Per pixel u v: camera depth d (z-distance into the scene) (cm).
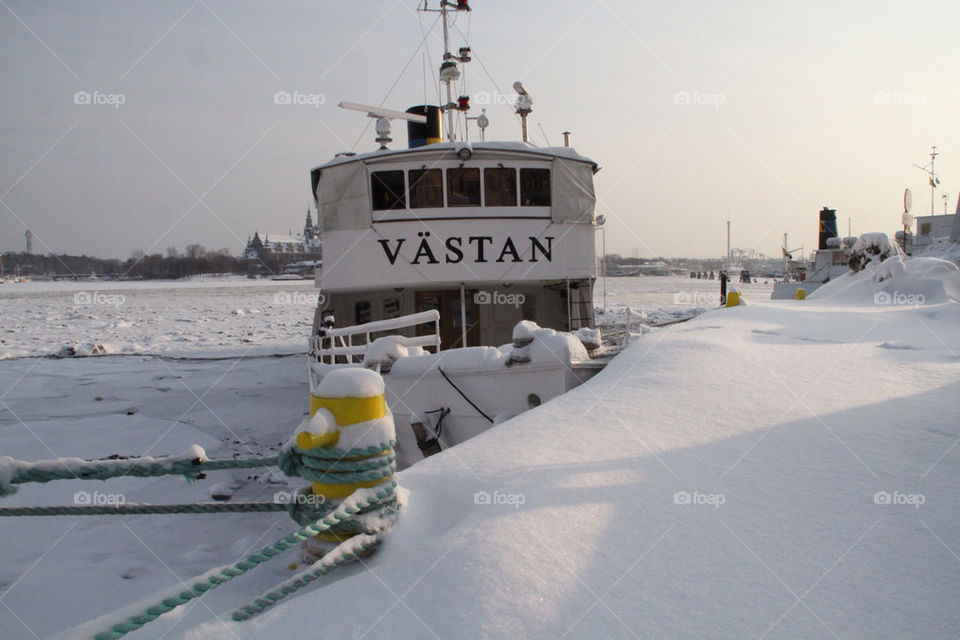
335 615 247
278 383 1568
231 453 909
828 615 221
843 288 1811
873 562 254
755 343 771
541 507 309
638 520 296
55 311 4425
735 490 327
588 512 303
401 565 280
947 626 211
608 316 3038
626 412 477
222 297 6612
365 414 320
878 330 915
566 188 1111
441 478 373
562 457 382
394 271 1091
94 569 509
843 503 307
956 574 242
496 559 263
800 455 373
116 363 1944
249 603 262
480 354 718
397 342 768
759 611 226
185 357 2086
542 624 224
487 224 1084
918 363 625
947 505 299
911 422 425
